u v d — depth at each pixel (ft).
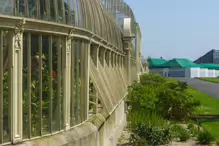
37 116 33.76
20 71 31.27
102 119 50.57
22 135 31.99
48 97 35.29
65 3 38.63
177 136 75.66
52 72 36.14
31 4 32.48
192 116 105.81
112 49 81.71
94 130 44.16
